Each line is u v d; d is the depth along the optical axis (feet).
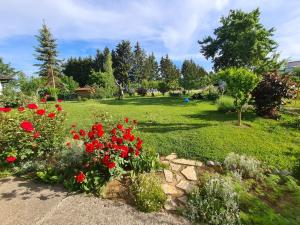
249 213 10.04
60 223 9.66
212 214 10.12
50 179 12.95
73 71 177.47
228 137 20.29
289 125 24.49
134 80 201.46
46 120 16.12
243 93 24.44
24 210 10.52
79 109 41.01
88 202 11.19
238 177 13.05
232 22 72.95
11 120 15.39
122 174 13.38
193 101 58.08
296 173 14.03
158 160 15.03
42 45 107.04
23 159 15.14
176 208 10.80
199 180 13.19
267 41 71.10
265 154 16.70
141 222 9.82
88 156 13.07
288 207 10.11
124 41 181.16
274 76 28.99
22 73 75.05
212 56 80.38
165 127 24.76
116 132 14.25
